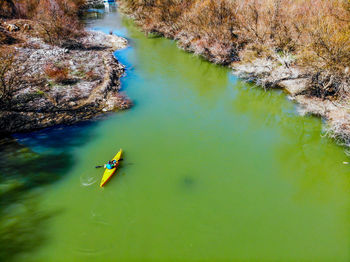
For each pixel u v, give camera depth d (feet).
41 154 53.36
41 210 42.04
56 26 114.21
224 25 108.37
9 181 45.80
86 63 98.68
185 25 128.16
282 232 40.52
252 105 78.59
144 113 71.10
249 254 37.27
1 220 38.99
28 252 35.81
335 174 52.47
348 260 36.60
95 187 47.34
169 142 60.13
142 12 166.61
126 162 53.42
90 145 57.57
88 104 71.97
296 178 51.42
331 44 66.28
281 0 97.09
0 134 57.26
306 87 76.54
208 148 58.85
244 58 101.81
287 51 89.10
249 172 52.49
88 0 261.03
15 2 143.64
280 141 62.44
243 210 44.21
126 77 93.56
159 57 115.96
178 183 49.16
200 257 36.73
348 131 56.03
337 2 74.18
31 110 65.51
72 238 38.47
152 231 40.22
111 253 36.86
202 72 101.14
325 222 42.29
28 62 91.20
